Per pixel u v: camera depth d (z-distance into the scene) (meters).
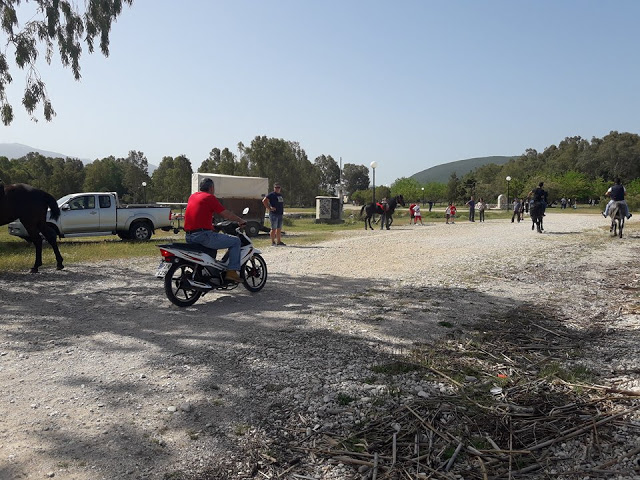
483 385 3.96
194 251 6.67
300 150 101.88
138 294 7.52
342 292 7.55
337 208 33.25
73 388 3.89
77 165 122.06
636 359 4.41
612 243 14.20
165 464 2.88
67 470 2.79
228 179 19.42
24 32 12.90
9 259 11.16
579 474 2.78
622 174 116.50
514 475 2.79
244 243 7.45
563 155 125.31
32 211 9.65
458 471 2.84
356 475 2.82
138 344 5.00
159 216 17.83
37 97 13.51
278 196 14.66
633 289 7.58
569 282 8.22
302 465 2.92
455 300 6.86
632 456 2.90
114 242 16.50
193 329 5.55
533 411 3.50
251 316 6.12
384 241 15.55
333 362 4.44
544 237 16.42
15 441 3.08
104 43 13.52
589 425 3.24
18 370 4.28
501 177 109.38
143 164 119.62
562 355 4.63
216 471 2.83
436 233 18.98
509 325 5.62
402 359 4.50
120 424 3.31
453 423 3.36
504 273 9.08
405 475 2.81
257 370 4.25
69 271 9.86
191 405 3.59
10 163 89.19
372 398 3.70
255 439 3.17
